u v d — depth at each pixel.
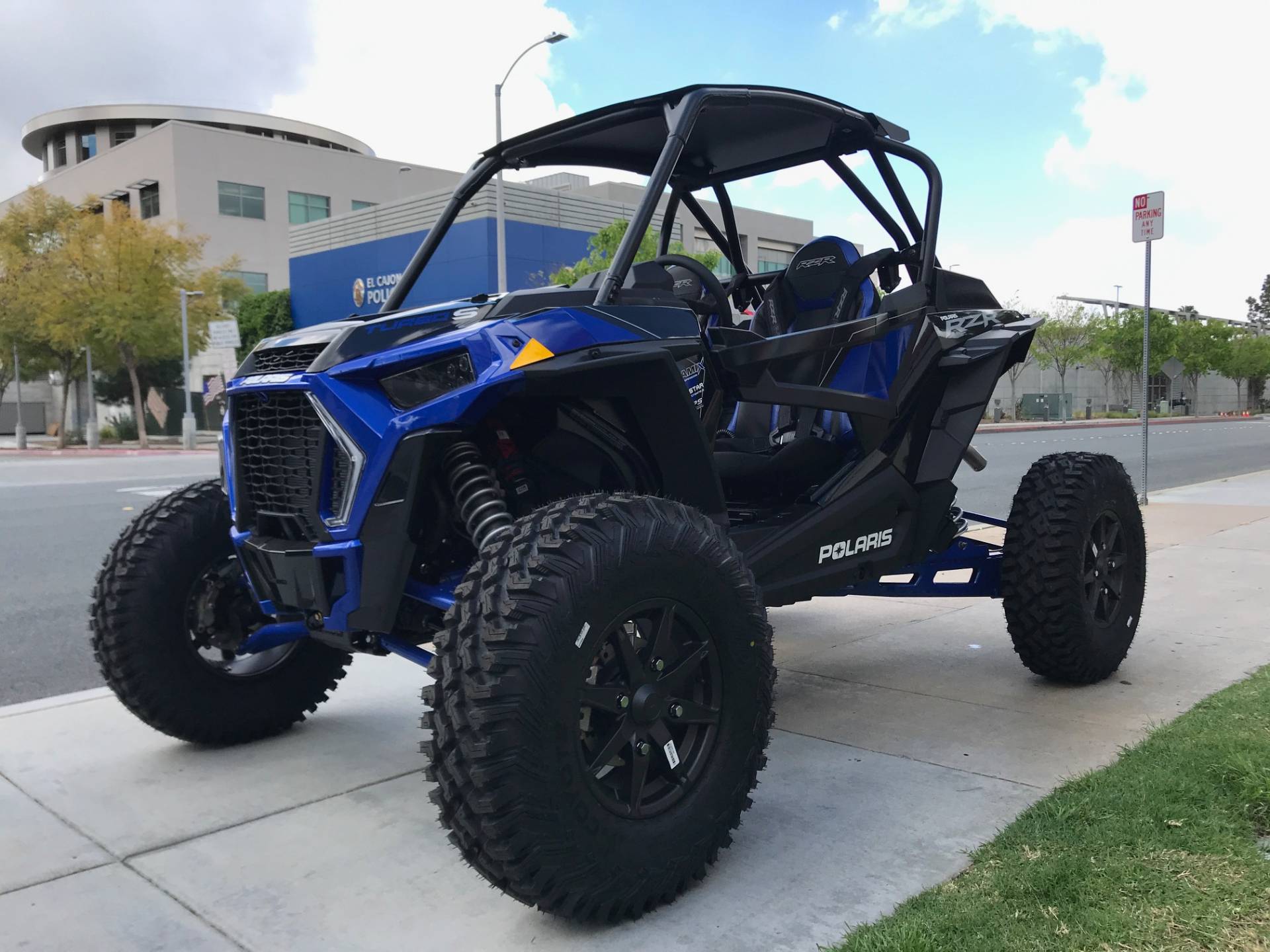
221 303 33.69
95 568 7.32
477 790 1.94
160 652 3.11
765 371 3.07
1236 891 2.10
